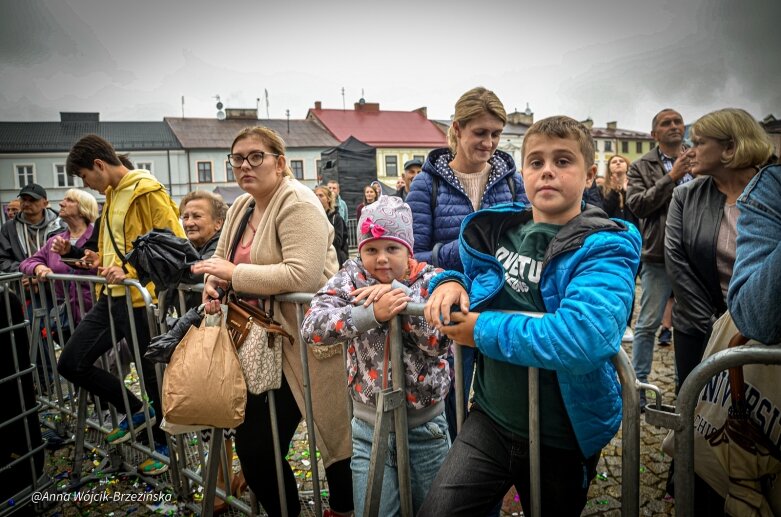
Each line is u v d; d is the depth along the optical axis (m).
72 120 36.88
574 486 1.36
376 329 1.62
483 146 2.23
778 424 1.24
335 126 40.44
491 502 1.35
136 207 2.83
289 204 1.96
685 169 3.06
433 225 2.34
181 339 1.95
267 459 2.03
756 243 1.20
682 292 2.30
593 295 1.12
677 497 1.13
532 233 1.37
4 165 32.47
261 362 1.93
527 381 1.33
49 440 3.33
